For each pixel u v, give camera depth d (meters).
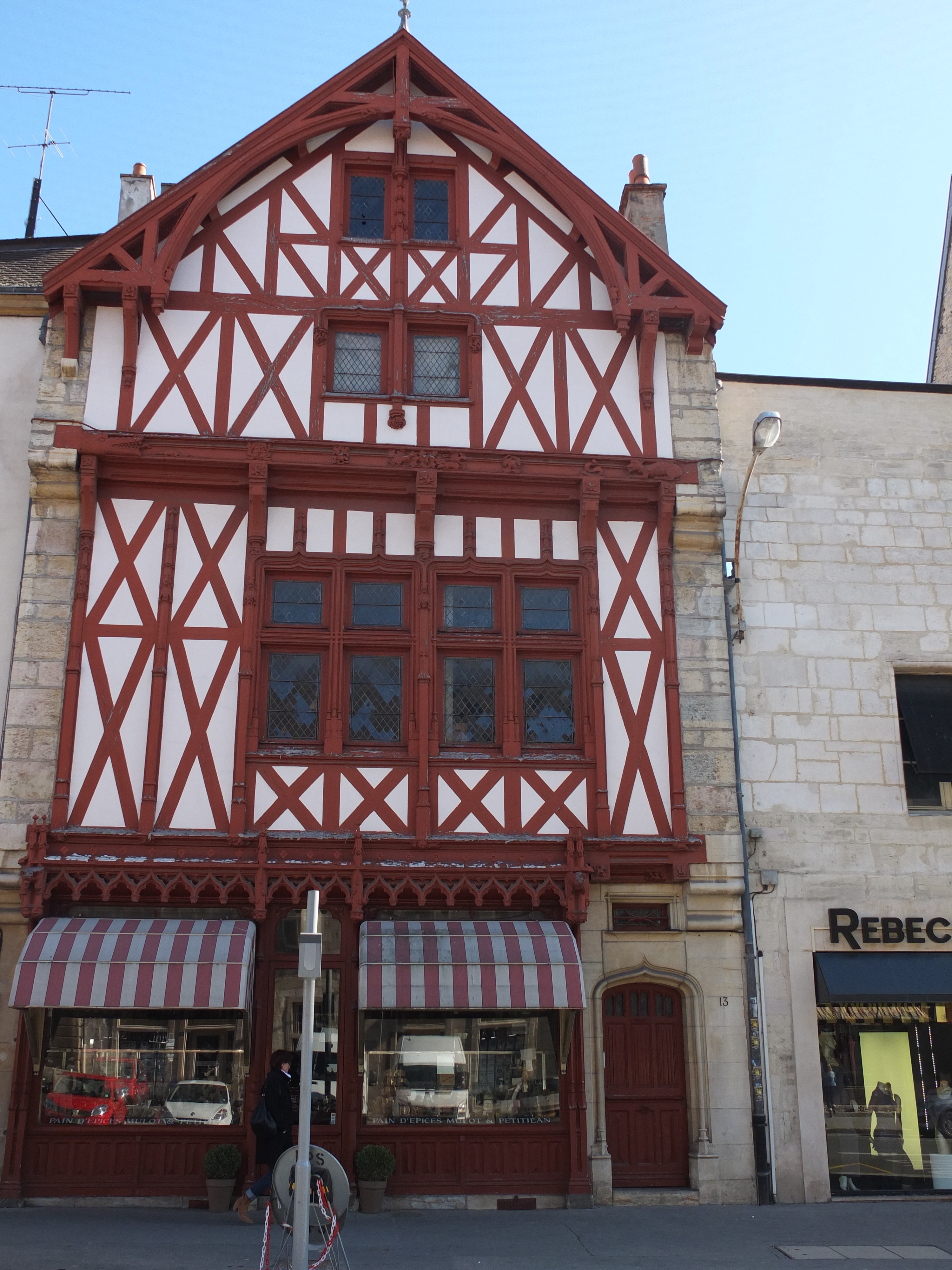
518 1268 9.23
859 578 14.67
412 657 13.32
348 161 15.08
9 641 13.21
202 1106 12.23
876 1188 12.92
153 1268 8.82
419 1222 11.37
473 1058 12.67
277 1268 8.60
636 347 14.73
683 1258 9.73
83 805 12.51
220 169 14.31
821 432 15.16
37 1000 11.39
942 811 14.10
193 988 11.59
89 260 13.88
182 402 13.81
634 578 13.95
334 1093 12.32
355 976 12.55
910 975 13.21
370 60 15.03
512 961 12.12
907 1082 13.27
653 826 13.14
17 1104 11.79
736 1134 12.62
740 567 14.52
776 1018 13.11
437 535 13.77
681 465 14.21
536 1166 12.38
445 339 14.64
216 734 12.85
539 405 14.34
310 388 14.08
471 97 15.08
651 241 15.08
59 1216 11.09
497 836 12.77
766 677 14.16
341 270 14.61
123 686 12.90
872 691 14.30
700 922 13.08
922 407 15.41
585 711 13.43
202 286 14.27
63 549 13.27
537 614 13.80
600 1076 12.63
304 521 13.62
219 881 12.25
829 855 13.66
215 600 13.28
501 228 15.02
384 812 12.82
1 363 14.19
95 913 12.53
